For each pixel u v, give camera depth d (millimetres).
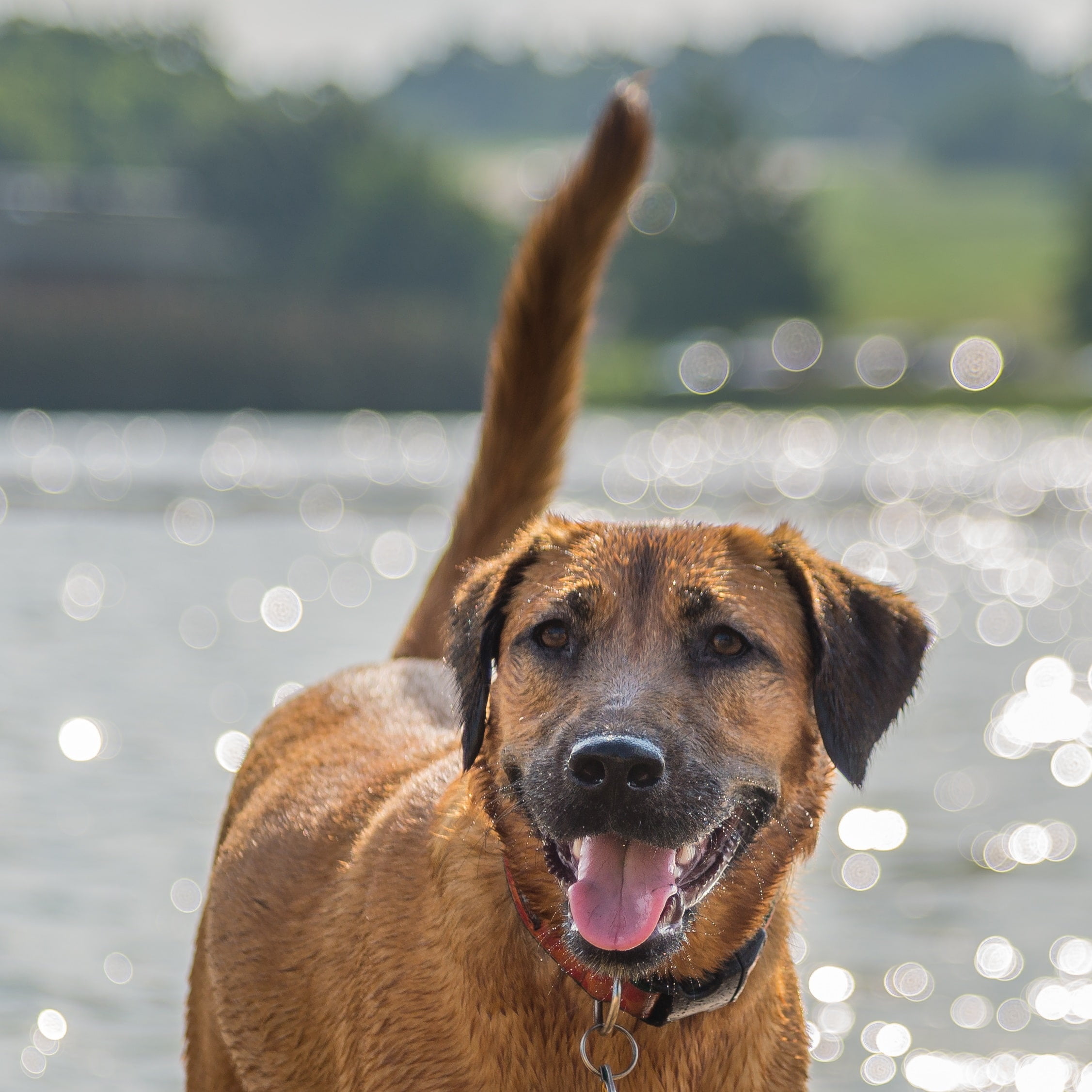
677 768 4082
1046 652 15844
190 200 114125
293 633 15203
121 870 8086
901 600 4625
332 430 59031
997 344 112125
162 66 159625
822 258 136125
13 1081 5867
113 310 82125
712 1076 4418
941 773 10781
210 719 11391
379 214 111438
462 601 4719
